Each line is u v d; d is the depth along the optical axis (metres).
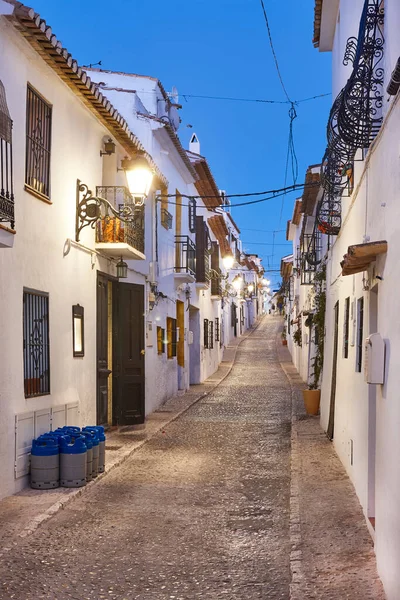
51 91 10.38
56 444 9.09
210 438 13.97
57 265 10.62
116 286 14.91
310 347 23.70
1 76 8.48
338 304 12.16
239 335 56.50
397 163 5.42
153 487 9.57
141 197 11.44
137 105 17.50
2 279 8.41
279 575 6.16
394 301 5.37
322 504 8.32
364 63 6.77
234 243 46.09
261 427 15.51
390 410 5.39
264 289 91.62
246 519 8.03
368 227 7.81
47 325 10.10
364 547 6.61
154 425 15.31
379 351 5.81
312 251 18.11
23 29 8.53
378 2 6.78
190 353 27.36
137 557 6.64
